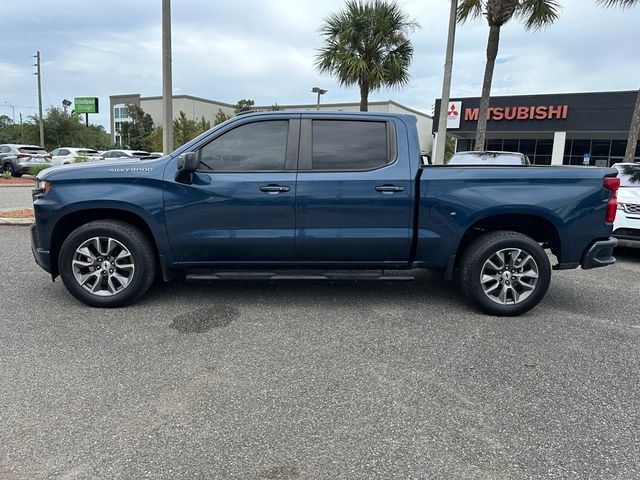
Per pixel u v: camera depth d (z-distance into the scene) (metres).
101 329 4.11
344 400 3.01
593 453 2.52
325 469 2.36
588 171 4.48
